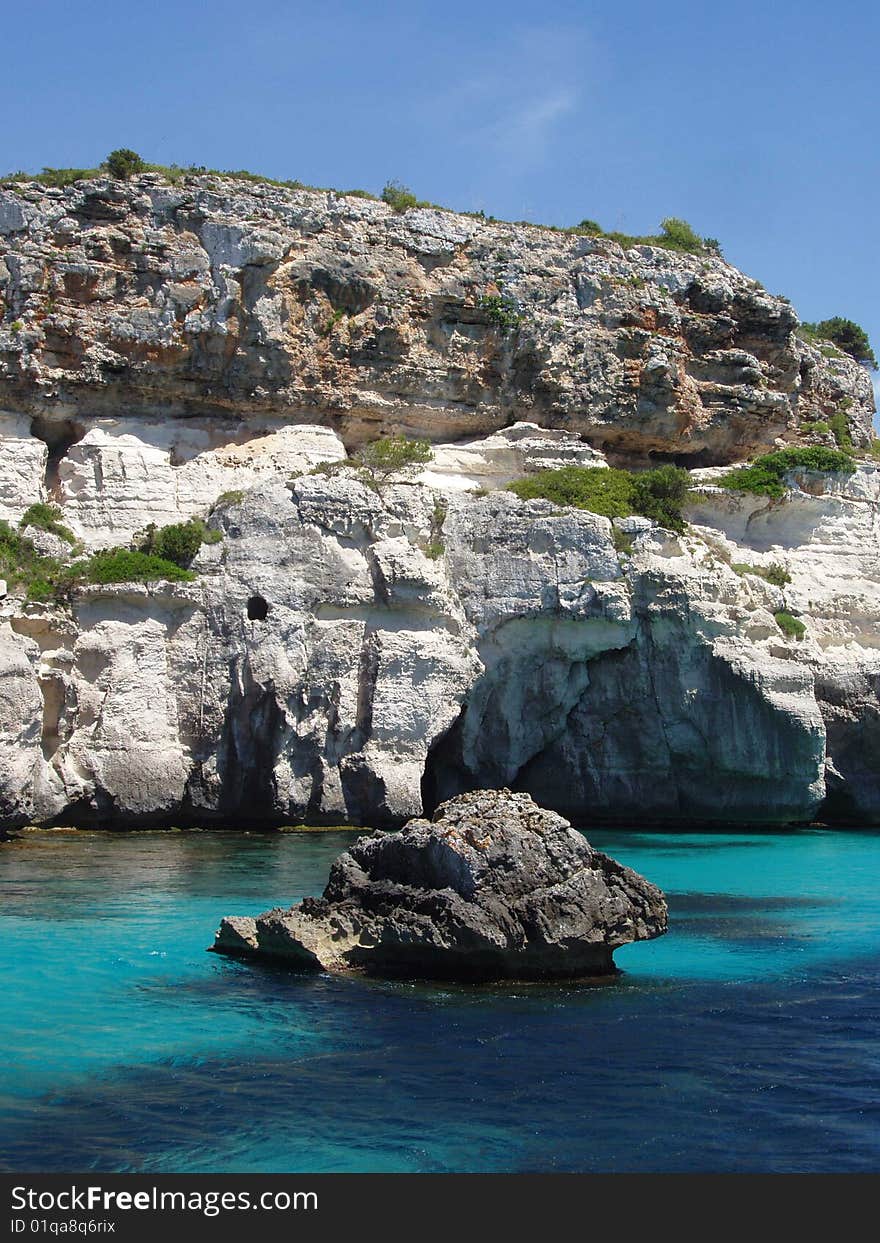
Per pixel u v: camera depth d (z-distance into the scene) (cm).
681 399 6272
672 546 5256
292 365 5669
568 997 2214
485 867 2292
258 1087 1744
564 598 4994
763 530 6038
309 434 5703
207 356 5541
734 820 5206
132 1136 1580
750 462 6178
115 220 5497
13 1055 1855
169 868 3562
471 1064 1848
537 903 2288
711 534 5753
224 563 4794
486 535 5150
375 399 5850
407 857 2406
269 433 5716
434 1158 1542
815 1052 1928
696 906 3209
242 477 5475
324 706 4769
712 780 5162
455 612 4997
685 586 5028
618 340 6188
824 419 7150
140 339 5400
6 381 5306
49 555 4869
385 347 5841
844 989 2311
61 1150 1538
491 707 5147
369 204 6084
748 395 6481
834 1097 1745
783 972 2445
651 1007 2158
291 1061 1847
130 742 4522
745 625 5203
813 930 2891
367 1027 2009
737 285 6794
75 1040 1928
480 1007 2133
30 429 5462
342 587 4838
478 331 6044
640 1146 1584
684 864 4025
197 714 4662
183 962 2408
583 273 6272
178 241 5538
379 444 5656
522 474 5772
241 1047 1906
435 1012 2094
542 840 2373
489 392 6078
